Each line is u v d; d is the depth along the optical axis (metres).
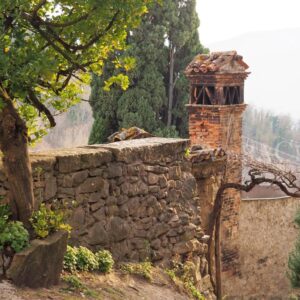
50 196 9.62
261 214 22.41
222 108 21.22
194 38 31.91
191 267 11.73
